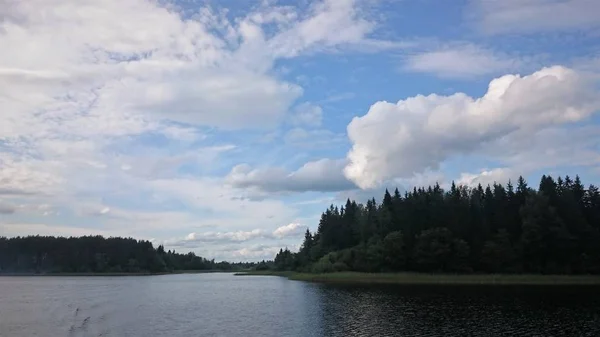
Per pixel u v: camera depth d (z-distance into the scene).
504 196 154.38
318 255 192.25
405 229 152.25
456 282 121.50
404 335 46.62
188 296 105.56
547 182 151.50
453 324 52.25
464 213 148.62
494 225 148.75
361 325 52.97
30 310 76.50
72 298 102.38
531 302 72.25
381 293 92.88
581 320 53.81
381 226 167.88
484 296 82.75
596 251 131.88
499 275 130.00
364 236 174.75
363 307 69.38
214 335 49.78
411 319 56.34
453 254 139.12
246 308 75.69
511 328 49.25
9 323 60.66
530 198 138.75
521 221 144.00
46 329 55.38
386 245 147.00
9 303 89.88
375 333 48.00
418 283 121.50
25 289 139.38
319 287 119.50
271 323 57.19
